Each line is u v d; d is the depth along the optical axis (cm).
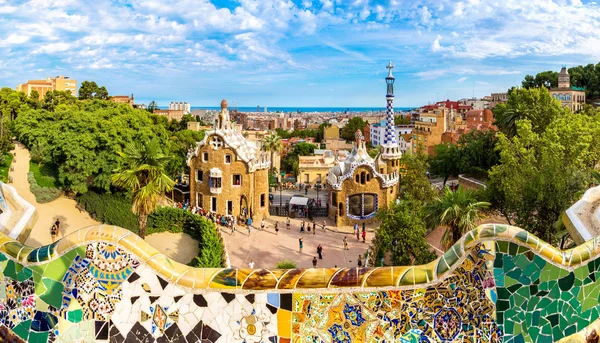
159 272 787
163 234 4694
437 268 771
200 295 789
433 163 8200
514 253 769
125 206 4656
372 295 774
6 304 804
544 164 3841
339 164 6003
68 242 784
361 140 5859
